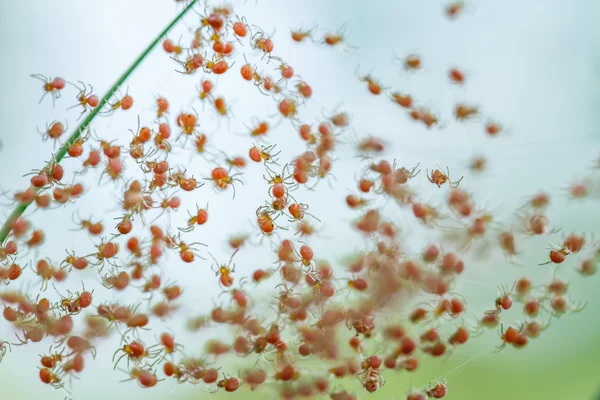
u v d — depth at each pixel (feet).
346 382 0.51
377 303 0.49
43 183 0.50
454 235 0.51
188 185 0.51
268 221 0.51
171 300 0.51
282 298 0.50
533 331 0.51
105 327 0.50
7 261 0.51
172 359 0.51
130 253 0.51
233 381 0.50
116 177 0.51
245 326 0.50
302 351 0.50
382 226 0.50
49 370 0.50
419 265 0.50
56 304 0.51
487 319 0.51
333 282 0.50
